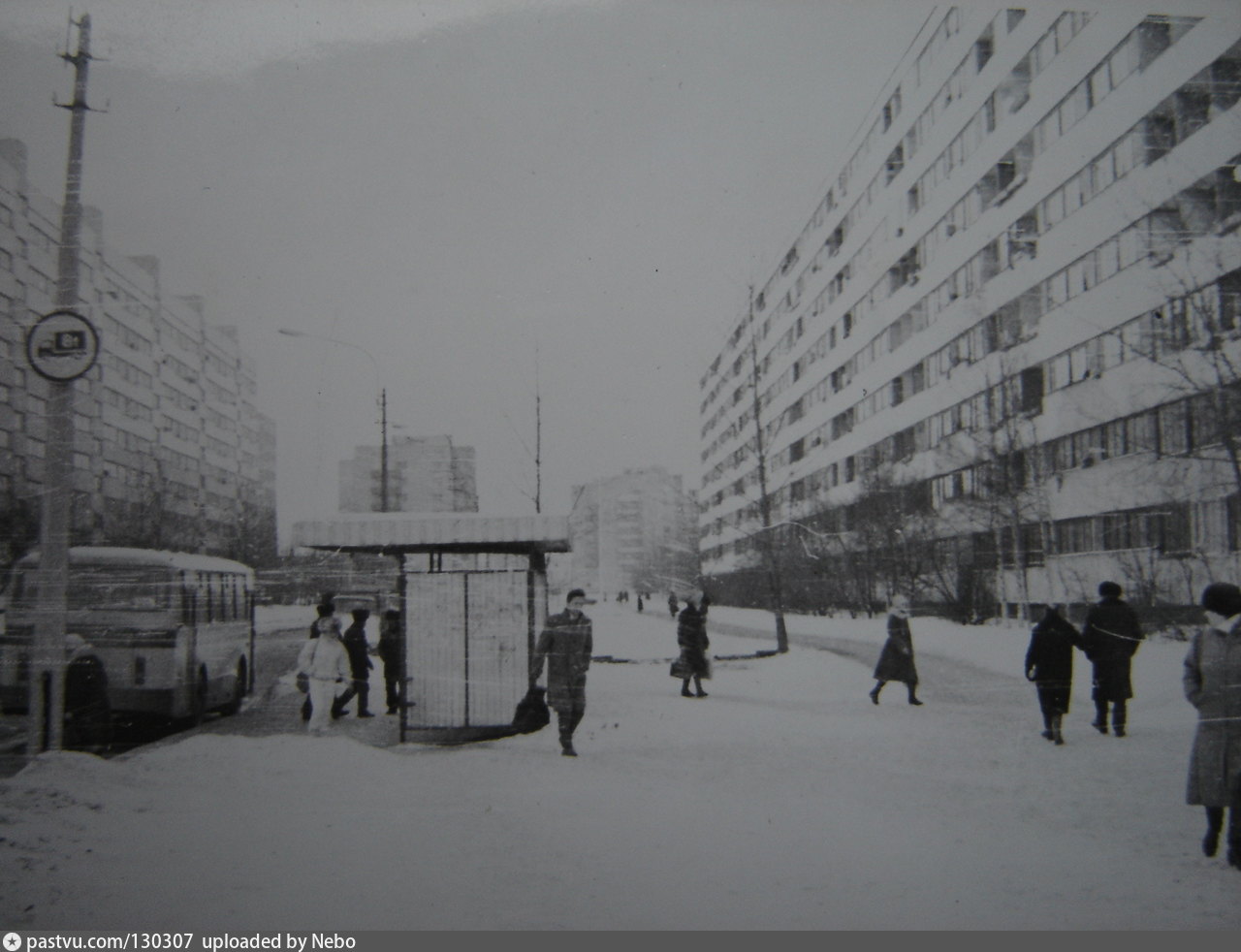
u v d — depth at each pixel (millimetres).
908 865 6160
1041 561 27984
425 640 11164
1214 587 6422
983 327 30766
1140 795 8109
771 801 7906
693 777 8891
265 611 21172
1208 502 21359
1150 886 5742
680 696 15469
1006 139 29500
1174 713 12578
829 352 46562
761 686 16953
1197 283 21125
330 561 18281
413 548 11984
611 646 26641
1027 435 28172
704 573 49406
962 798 8031
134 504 22562
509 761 9547
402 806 7605
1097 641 11164
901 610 14359
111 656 12008
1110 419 24344
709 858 6297
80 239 9945
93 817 7125
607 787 8375
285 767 8703
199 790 7965
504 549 12359
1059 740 10586
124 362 22703
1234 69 21797
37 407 19719
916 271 36438
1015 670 18172
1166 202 22422
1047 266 27312
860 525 37562
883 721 12359
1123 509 23891
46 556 9852
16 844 6320
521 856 6301
